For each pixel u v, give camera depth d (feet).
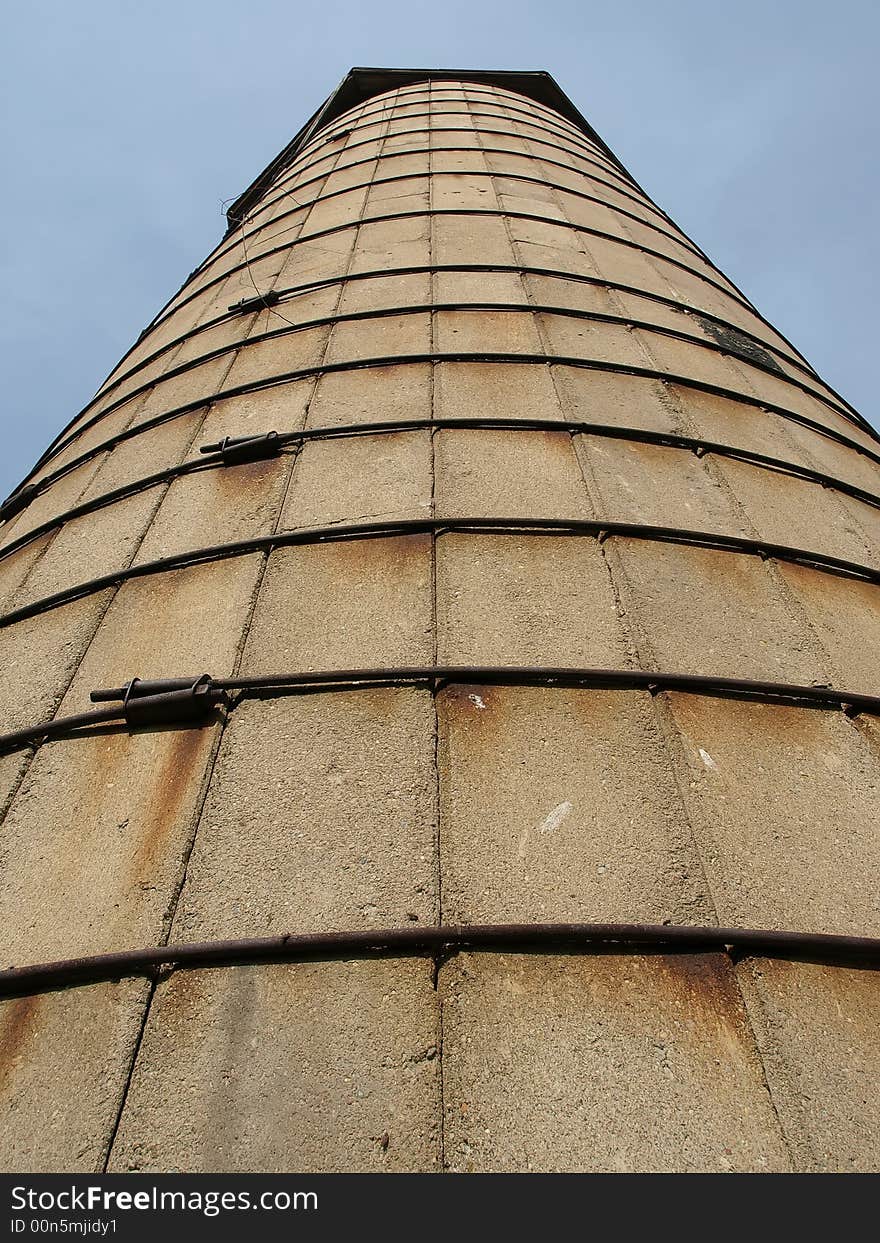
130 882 14.76
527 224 46.75
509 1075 11.54
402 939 12.96
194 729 17.60
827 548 25.08
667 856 14.40
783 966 13.03
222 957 13.09
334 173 61.87
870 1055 11.99
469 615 19.47
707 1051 11.88
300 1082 11.59
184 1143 11.12
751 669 19.10
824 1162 10.69
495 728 16.66
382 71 100.53
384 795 15.39
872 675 20.02
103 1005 12.97
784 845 14.93
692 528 23.71
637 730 16.76
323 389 30.27
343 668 18.29
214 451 27.81
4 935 14.70
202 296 49.34
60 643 22.58
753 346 42.06
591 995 12.48
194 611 21.29
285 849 14.64
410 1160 10.71
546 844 14.52
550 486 24.31
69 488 33.32
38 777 18.08
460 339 32.71
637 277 43.50
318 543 22.39
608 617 19.65
